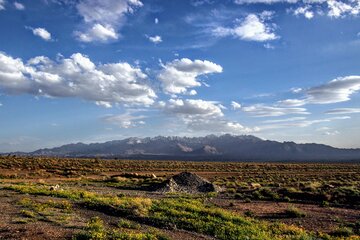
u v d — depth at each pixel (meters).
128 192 48.94
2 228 19.48
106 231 19.05
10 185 47.81
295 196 43.56
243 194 46.53
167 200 34.66
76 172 89.62
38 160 134.75
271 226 25.03
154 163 162.75
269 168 133.75
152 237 18.14
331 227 26.27
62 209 26.73
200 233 21.12
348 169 129.00
